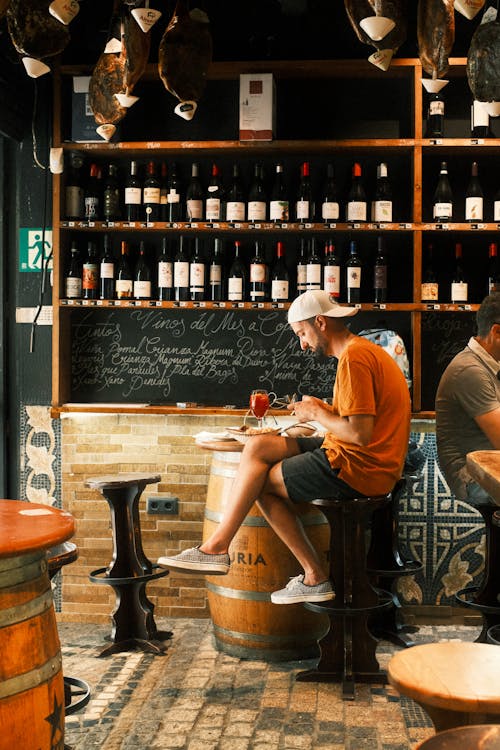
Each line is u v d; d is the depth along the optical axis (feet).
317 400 12.19
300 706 11.28
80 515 15.98
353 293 15.74
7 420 16.29
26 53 9.22
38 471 16.16
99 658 13.32
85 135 15.66
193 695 11.68
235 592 13.04
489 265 16.24
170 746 10.05
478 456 7.07
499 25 9.30
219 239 16.19
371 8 8.75
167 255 16.24
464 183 16.30
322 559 13.07
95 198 16.10
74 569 15.97
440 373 16.38
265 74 15.31
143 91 16.44
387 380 12.01
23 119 15.69
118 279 16.37
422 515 15.58
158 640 14.02
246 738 10.29
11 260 16.24
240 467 12.07
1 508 7.98
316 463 11.82
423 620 15.53
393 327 16.38
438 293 16.34
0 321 16.17
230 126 16.43
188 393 16.65
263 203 15.72
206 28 9.87
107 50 10.37
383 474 11.86
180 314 16.63
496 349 12.76
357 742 10.18
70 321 16.63
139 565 13.73
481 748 3.90
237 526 12.00
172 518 15.84
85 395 16.67
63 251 16.12
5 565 6.60
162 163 16.47
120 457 15.93
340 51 15.99
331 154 16.21
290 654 13.09
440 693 5.08
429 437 15.56
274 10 16.01
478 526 15.52
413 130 15.65
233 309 16.03
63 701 7.29
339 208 16.38
